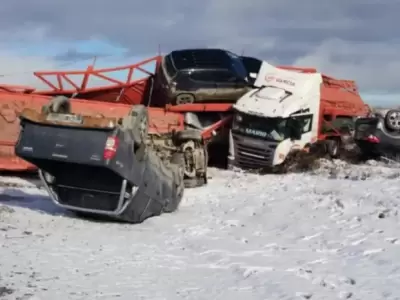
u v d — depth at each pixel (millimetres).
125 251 8430
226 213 12188
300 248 8906
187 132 16578
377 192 13555
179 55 21719
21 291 6051
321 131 22469
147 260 7918
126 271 7223
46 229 9727
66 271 7027
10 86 17266
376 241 9180
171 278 6988
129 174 10195
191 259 8109
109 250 8422
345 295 6250
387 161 20422
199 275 7176
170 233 10062
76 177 10609
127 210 10609
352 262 7867
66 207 10852
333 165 19922
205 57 21625
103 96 22438
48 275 6770
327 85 24047
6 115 16453
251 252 8586
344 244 9102
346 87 24328
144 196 10797
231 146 20375
